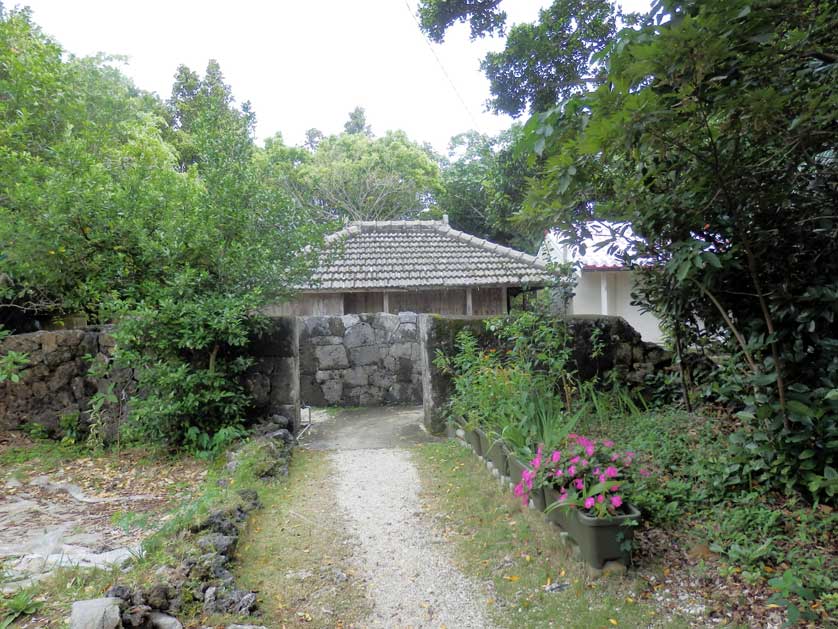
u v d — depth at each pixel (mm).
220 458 5496
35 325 8211
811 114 3031
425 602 3082
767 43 2945
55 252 5961
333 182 24125
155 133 12195
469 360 5930
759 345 3787
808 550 3131
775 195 3479
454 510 4262
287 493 4648
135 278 6250
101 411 6352
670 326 5297
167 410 5438
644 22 3225
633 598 2918
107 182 6418
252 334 6391
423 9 8477
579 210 4391
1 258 6156
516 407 4723
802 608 2652
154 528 3857
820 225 3566
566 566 3260
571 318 6562
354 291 11188
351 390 8656
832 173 3572
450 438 6238
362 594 3162
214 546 3314
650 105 2951
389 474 5176
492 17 8320
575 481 3377
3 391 6430
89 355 6160
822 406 3465
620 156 3748
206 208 6113
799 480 3588
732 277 3943
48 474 5324
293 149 24641
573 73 8688
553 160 3471
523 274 11656
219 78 23250
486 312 11773
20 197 5895
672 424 5184
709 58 2725
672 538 3438
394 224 13625
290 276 6539
